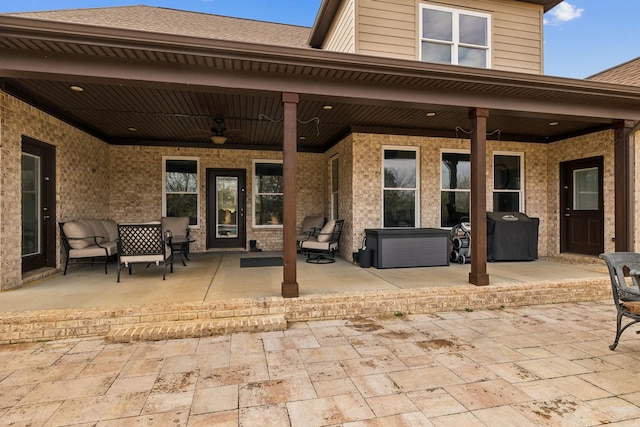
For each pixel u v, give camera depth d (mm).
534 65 6539
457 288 4609
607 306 4766
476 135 4812
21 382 2652
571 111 5207
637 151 6211
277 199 8992
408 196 7230
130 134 7574
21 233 4801
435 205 7305
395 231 6320
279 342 3445
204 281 5098
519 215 7215
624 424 2123
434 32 6125
